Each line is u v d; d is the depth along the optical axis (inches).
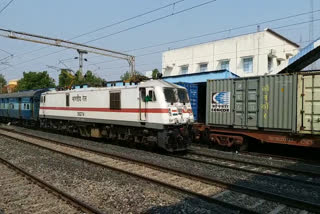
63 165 361.4
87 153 446.0
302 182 291.4
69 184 279.3
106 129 573.3
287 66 627.5
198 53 1075.9
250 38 912.9
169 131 441.4
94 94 581.0
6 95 1115.3
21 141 571.8
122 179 298.2
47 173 322.7
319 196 249.3
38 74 2128.4
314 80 379.2
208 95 514.6
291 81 398.6
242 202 229.6
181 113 465.7
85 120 605.3
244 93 455.8
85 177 304.8
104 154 427.8
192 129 490.0
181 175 309.6
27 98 904.9
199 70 1077.1
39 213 206.1
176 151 483.2
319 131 373.4
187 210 212.8
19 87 2170.3
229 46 971.9
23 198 238.2
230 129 482.6
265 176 315.9
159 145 448.8
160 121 440.1
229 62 973.8
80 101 622.2
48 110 747.4
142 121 469.1
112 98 534.9
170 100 456.8
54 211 209.9
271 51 887.1
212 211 211.3
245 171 336.5
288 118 402.0
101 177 305.3
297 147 518.9
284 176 314.3
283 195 239.1
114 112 529.7
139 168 349.1
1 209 211.8
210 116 510.3
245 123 455.2
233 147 506.9
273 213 206.7
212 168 354.9
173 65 1173.1
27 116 904.3
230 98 475.5
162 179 298.0
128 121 499.2
